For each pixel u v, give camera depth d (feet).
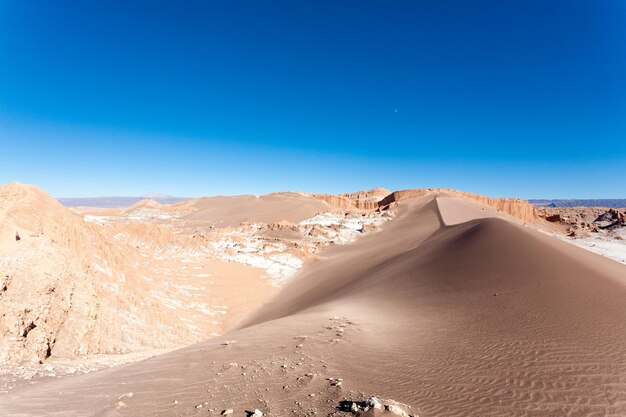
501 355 35.58
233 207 479.82
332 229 264.11
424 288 74.79
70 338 58.29
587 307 49.03
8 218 63.31
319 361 35.94
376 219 312.91
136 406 26.58
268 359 37.58
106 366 51.11
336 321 55.36
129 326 75.15
